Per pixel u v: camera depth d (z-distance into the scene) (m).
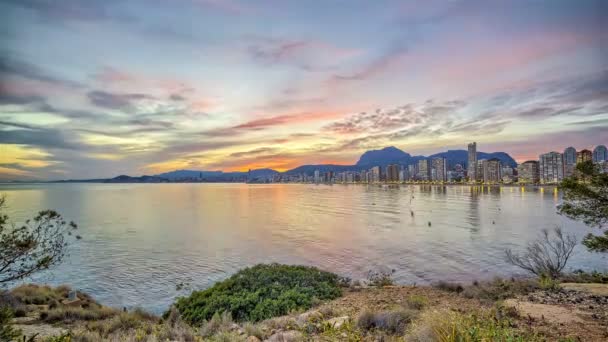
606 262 29.20
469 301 11.18
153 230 55.28
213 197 165.38
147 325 8.84
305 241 44.31
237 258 33.88
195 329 8.52
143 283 24.91
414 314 7.17
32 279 25.72
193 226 60.81
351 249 38.19
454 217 73.00
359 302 11.23
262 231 54.25
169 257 34.31
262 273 15.80
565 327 6.89
